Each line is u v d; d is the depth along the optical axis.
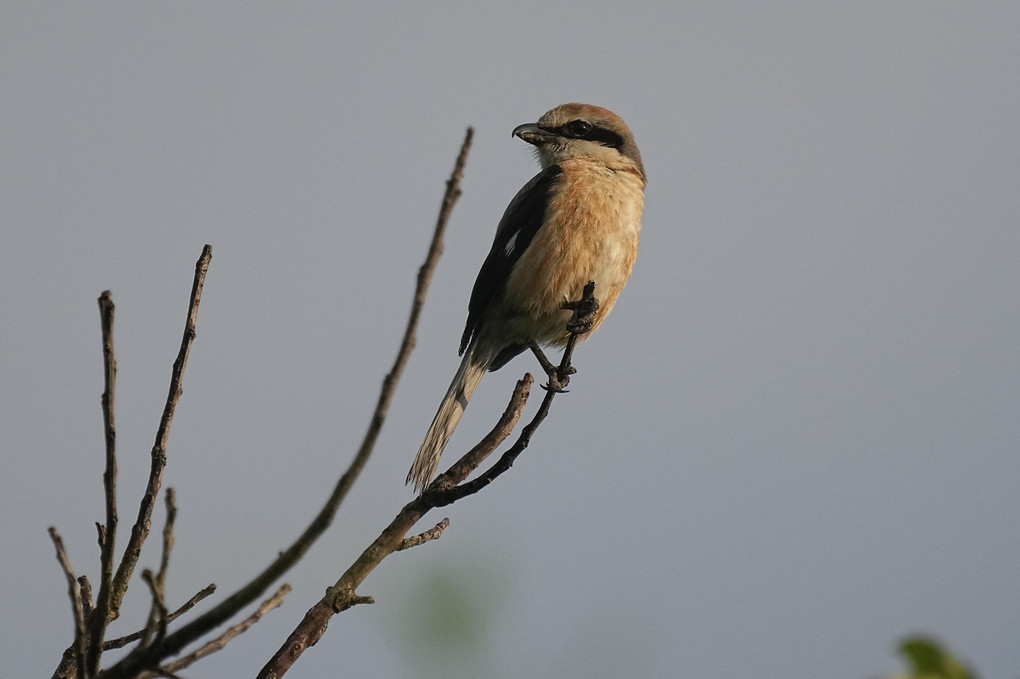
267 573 4.99
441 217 5.06
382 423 4.96
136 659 5.07
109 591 5.43
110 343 5.77
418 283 5.02
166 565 5.09
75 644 5.36
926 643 3.94
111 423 5.68
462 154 5.11
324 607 6.97
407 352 4.99
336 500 4.96
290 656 6.74
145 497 6.53
